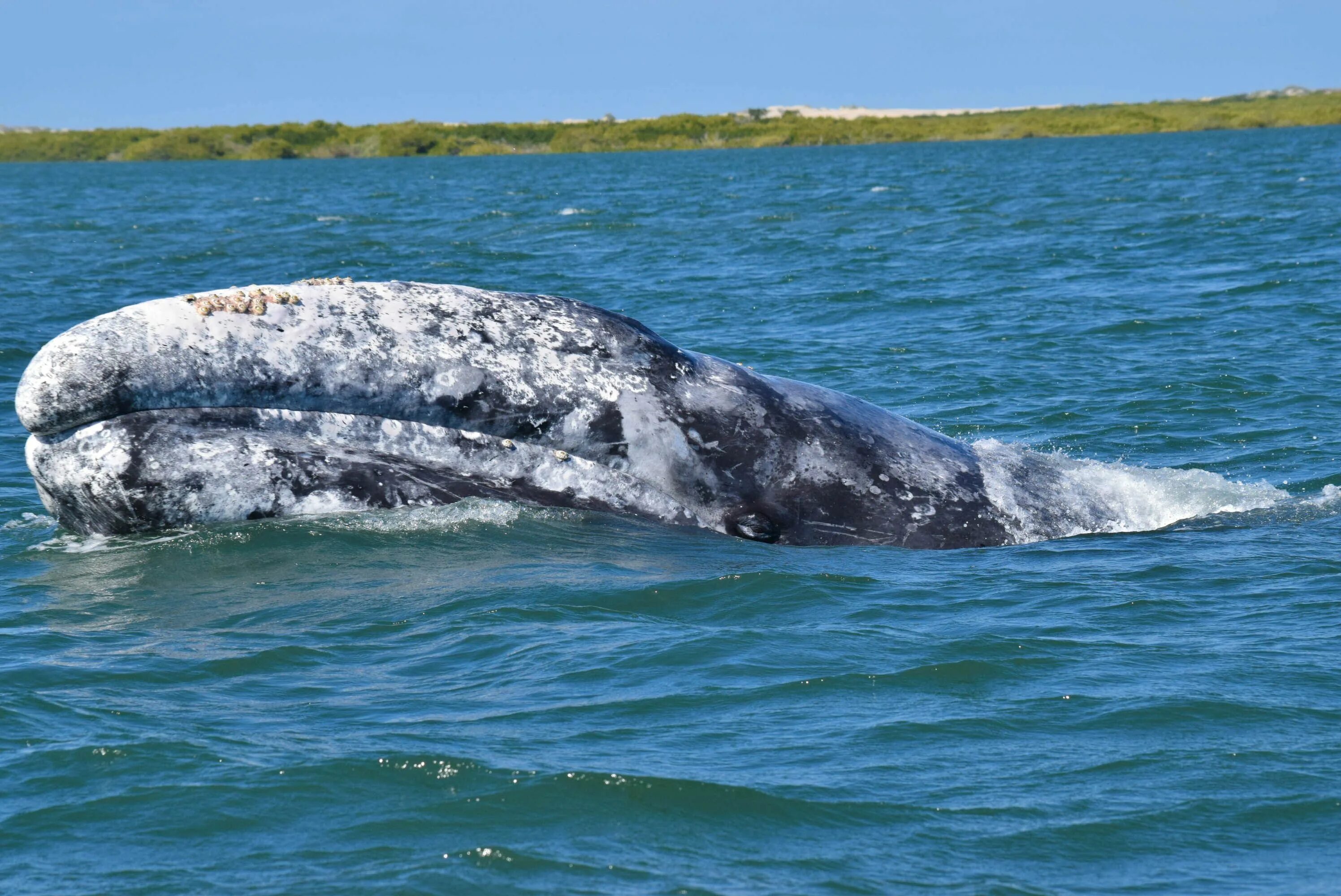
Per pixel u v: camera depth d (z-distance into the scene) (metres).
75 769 23.98
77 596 32.94
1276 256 103.88
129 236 148.25
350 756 24.27
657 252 123.00
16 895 20.17
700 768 23.97
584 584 33.50
